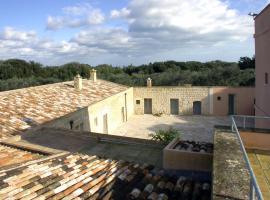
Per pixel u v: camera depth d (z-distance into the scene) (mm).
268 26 12250
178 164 7020
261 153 7352
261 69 14023
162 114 30391
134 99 30797
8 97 16172
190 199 5832
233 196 3785
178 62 57438
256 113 15555
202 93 29188
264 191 5055
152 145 8703
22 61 53250
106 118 22500
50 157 7324
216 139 6371
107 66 56688
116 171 6977
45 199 5285
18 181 5637
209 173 6730
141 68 56688
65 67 52250
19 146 8766
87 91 22484
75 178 6258
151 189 6195
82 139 9547
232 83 37750
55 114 15172
